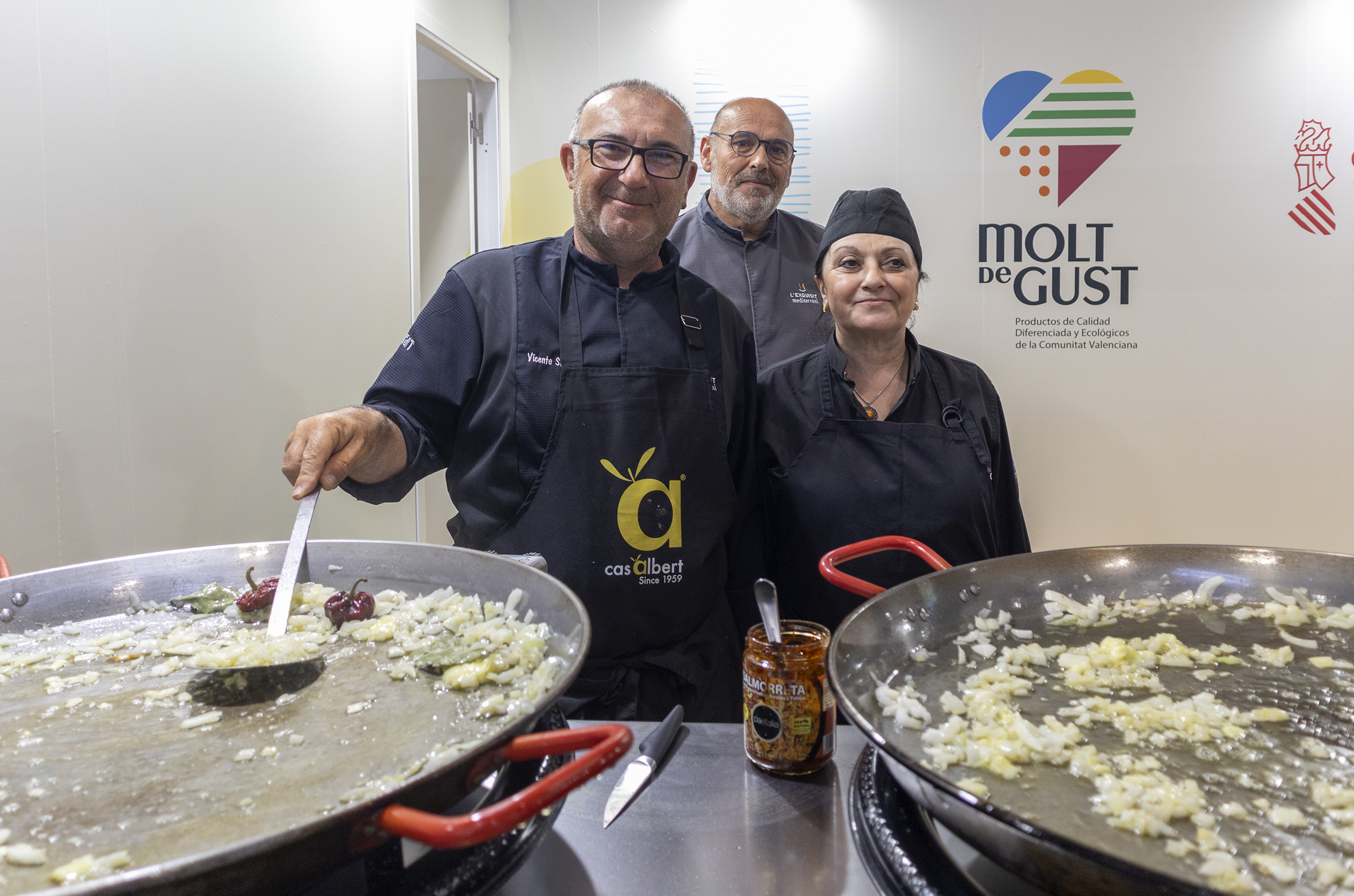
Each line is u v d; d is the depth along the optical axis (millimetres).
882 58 3043
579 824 778
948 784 547
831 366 1646
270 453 2035
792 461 1637
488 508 1416
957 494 1551
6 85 1343
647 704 1361
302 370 2168
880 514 1553
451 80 3229
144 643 1014
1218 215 2951
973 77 3012
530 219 3318
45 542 1418
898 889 621
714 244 2721
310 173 2201
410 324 2758
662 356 1469
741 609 1670
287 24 2102
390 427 1301
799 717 854
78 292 1482
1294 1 2863
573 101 3252
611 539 1359
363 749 758
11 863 592
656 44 3168
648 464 1380
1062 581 1110
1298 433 2975
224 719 820
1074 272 3021
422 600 1122
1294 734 781
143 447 1633
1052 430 3072
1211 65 2914
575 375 1381
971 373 1732
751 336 1668
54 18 1432
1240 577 1111
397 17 2633
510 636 960
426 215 3301
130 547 1601
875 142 3064
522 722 613
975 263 3053
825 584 1570
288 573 1041
